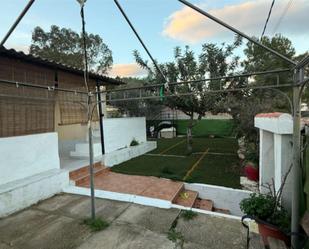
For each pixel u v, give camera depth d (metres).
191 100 8.91
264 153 4.50
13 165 4.46
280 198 3.22
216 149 10.68
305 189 2.69
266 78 5.63
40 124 5.20
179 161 8.01
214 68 9.00
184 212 3.96
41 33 18.16
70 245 3.04
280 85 2.67
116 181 5.67
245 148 7.02
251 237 3.18
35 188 4.45
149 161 8.07
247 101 7.59
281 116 3.21
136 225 3.54
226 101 7.85
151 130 16.95
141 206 4.24
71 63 17.31
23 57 4.56
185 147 11.36
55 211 4.09
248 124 6.47
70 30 18.27
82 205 4.33
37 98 5.04
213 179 5.79
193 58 9.23
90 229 3.44
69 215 3.92
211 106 8.73
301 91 2.44
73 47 18.20
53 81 5.86
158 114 17.38
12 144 4.45
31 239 3.20
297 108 2.48
